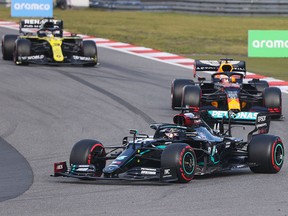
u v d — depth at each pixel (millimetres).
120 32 140750
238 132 62938
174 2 178375
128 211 35188
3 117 67062
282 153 46469
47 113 68875
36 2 155125
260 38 112188
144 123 65562
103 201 37750
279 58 117500
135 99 77000
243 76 70562
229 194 39219
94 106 72438
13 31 134125
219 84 68250
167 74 95438
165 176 40875
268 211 34844
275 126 65312
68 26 147500
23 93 77812
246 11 171625
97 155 44312
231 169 44625
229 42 132625
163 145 43594
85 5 186250
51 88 80938
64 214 34906
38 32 98812
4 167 49750
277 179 44000
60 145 57250
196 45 127062
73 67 96750
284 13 171000
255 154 45438
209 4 173750
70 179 44969
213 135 46438
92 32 138625
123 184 42438
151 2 180250
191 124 45312
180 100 71312
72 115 68250
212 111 64875
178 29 148875
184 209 35469
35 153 54438
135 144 43219
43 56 95938
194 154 42438
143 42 127750
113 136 60438
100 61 104125
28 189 42125
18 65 96375
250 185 41906
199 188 40875
